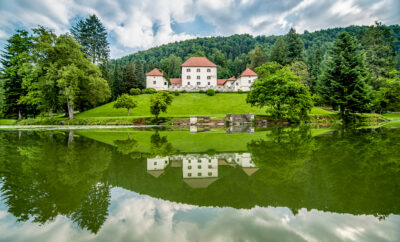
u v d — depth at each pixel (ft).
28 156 23.45
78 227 8.89
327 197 11.68
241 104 144.77
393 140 33.30
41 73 91.91
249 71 203.72
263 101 96.17
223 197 12.23
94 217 9.80
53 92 93.20
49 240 7.77
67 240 7.79
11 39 104.53
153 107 94.07
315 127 67.62
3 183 14.33
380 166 17.81
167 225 8.99
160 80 204.23
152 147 30.48
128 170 18.20
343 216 9.51
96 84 100.73
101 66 174.40
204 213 10.25
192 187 14.10
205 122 93.86
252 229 8.51
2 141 35.88
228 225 8.95
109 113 129.49
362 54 99.71
